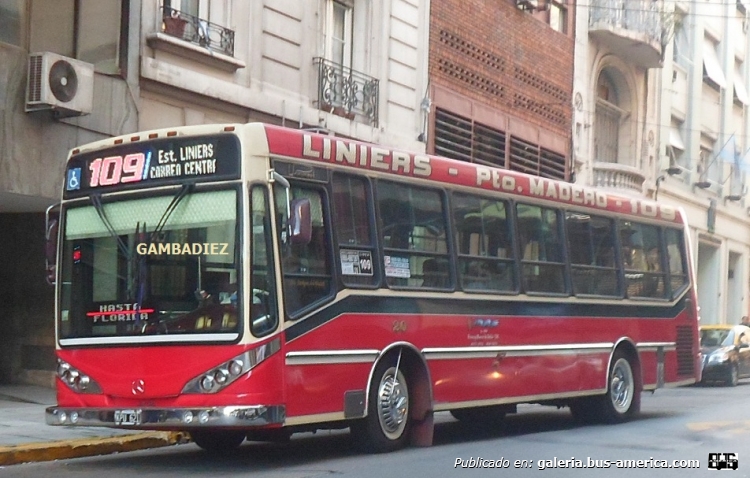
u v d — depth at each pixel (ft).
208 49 56.49
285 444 41.39
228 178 32.07
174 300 32.32
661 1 112.98
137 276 32.94
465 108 80.84
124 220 33.55
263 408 31.24
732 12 139.54
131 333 32.76
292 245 33.09
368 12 70.28
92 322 33.65
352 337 34.91
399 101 73.05
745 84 144.56
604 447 38.78
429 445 38.29
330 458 35.63
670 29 110.83
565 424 49.26
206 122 57.00
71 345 33.94
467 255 40.52
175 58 55.26
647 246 52.80
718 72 133.80
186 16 55.93
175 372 31.89
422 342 37.93
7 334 56.44
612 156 109.50
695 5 126.82
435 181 39.47
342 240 35.17
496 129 85.20
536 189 44.88
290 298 32.78
